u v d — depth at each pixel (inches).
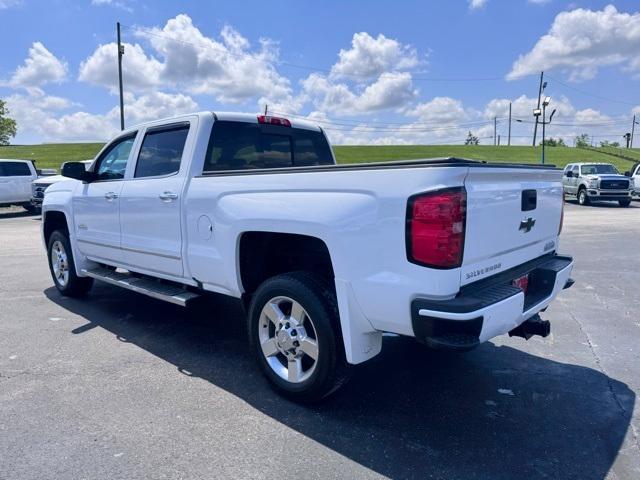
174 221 170.4
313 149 213.5
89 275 223.3
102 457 114.3
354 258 120.3
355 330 124.5
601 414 136.5
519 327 146.8
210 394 146.0
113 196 199.3
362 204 118.6
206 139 170.4
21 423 128.6
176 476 108.0
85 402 140.3
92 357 173.2
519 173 135.6
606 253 384.2
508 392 149.3
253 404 140.3
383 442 121.7
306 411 136.6
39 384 151.3
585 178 886.4
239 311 230.7
